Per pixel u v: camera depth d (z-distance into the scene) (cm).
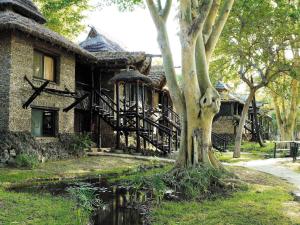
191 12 1175
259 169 1557
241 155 2467
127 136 2312
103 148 2295
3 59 1609
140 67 2509
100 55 2375
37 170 1424
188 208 843
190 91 1181
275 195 981
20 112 1644
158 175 1116
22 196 931
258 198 938
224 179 1130
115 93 2489
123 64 2284
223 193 1020
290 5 2078
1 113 1595
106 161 1786
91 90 2259
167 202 910
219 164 1215
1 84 1606
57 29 3055
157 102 3147
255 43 2262
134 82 2234
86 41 2727
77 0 1661
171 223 719
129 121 2248
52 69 1916
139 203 918
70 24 3161
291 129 3225
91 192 845
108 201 945
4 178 1231
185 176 1091
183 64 1167
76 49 1923
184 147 1224
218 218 743
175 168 1209
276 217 746
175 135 2414
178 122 2931
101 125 2433
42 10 2698
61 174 1397
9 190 1071
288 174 1429
